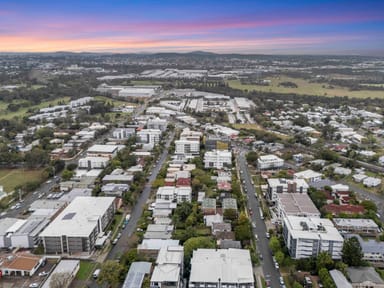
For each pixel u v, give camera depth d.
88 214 173.50
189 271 139.50
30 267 140.12
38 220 175.38
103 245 162.00
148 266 136.00
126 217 188.38
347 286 125.69
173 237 163.00
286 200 192.00
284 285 134.88
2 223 172.62
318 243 146.62
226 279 126.06
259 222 186.00
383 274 138.00
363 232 172.12
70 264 142.62
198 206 195.62
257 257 152.88
